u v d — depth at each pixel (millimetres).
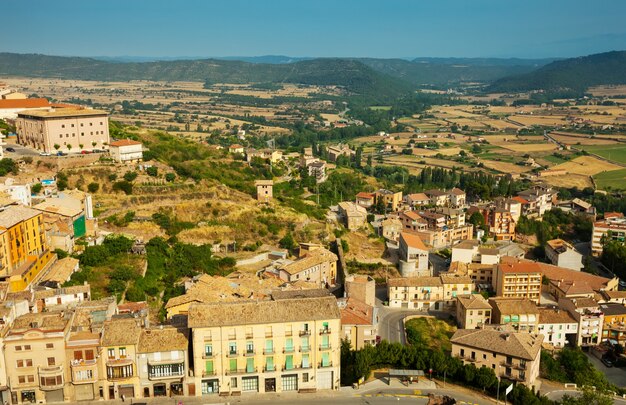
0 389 122750
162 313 160375
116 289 165250
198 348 132000
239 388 135875
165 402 129250
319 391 139625
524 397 141750
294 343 136875
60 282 160750
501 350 159875
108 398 128875
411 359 155250
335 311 138250
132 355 128750
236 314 134375
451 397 143875
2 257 155875
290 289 175000
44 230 182250
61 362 125688
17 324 127875
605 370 192500
